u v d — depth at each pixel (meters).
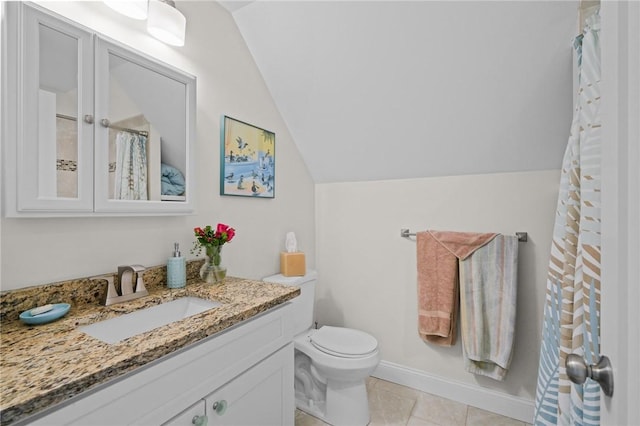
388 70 1.73
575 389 0.84
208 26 1.65
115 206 1.14
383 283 2.28
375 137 2.06
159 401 0.82
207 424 0.95
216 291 1.33
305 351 1.80
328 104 2.01
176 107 1.39
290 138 2.27
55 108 0.99
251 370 1.13
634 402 0.42
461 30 1.49
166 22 1.27
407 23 1.54
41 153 0.96
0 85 0.91
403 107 1.86
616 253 0.47
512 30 1.42
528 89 1.56
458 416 1.85
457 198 2.02
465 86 1.66
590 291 0.81
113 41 1.14
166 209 1.33
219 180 1.69
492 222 1.92
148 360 0.78
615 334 0.47
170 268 1.36
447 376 2.05
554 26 1.35
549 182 1.78
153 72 1.30
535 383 1.80
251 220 1.91
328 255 2.51
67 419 0.65
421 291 2.03
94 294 1.14
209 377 0.96
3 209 0.92
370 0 1.53
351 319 2.42
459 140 1.87
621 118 0.46
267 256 2.03
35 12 0.95
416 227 2.15
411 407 1.94
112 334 1.04
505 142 1.78
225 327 1.00
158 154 1.31
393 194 2.23
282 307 1.30
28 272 1.00
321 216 2.54
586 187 0.85
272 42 1.84
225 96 1.74
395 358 2.24
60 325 0.94
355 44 1.70
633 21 0.42
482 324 1.84
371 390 2.12
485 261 1.86
